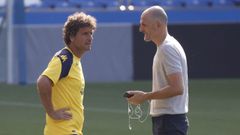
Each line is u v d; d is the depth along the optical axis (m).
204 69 49.00
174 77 13.80
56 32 47.50
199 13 48.97
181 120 14.28
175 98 14.19
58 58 13.12
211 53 48.97
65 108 13.20
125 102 35.97
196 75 49.00
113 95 39.41
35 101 36.75
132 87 43.56
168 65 13.85
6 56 47.03
